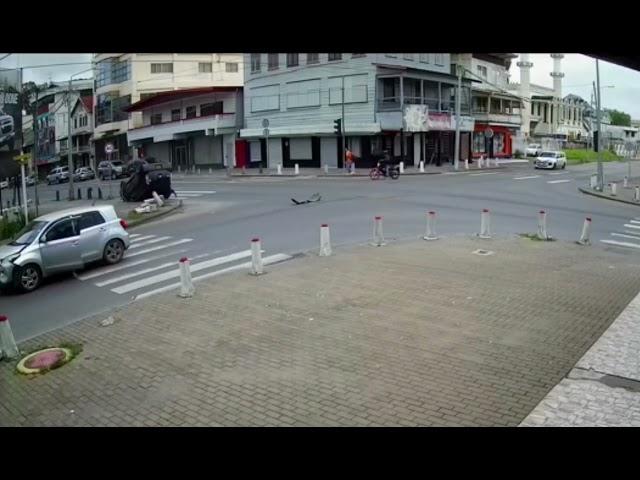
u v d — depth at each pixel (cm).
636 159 7962
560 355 757
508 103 6456
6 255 1373
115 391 746
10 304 1283
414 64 4538
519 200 2588
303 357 797
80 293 1312
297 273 1257
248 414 644
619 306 955
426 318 928
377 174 3569
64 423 668
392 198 2553
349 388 688
